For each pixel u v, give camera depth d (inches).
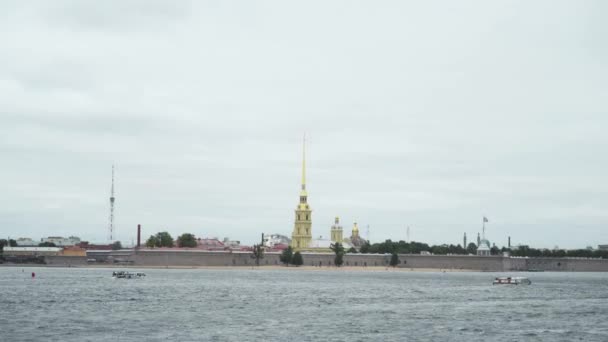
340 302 6658.5
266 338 4242.1
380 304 6501.0
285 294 7593.5
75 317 5118.1
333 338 4284.0
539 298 7637.8
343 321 5068.9
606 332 4714.6
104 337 4227.4
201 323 4854.8
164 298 6771.7
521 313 5846.5
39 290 7672.2
